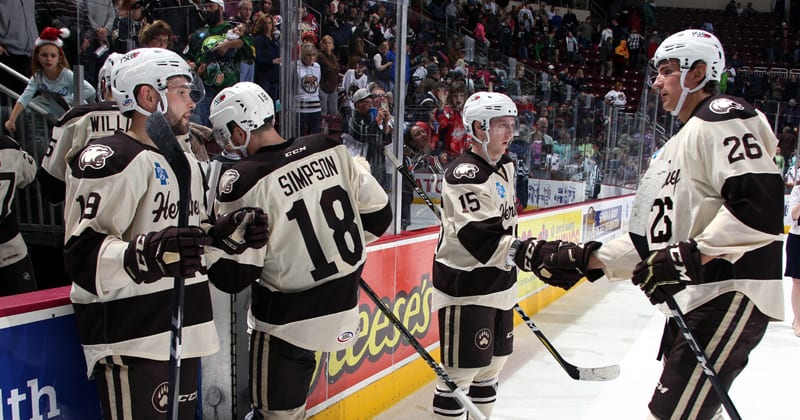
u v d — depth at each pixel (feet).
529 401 10.59
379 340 9.62
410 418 9.58
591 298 18.51
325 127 9.07
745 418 10.38
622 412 10.21
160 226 4.97
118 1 8.77
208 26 8.25
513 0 49.32
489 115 7.69
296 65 8.29
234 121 5.94
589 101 21.34
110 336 4.83
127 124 7.76
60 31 9.84
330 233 6.05
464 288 7.89
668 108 6.23
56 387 5.09
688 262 5.14
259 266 5.74
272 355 6.12
